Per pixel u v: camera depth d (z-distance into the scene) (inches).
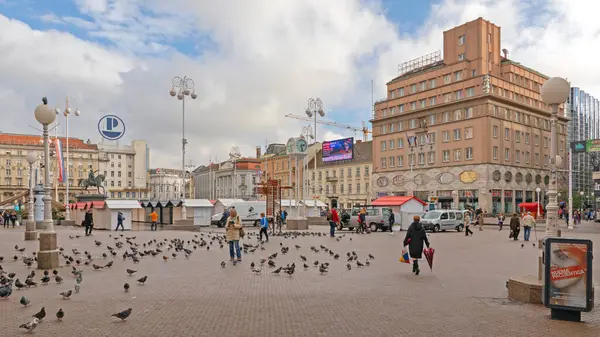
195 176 7096.5
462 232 1514.5
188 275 531.8
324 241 1047.6
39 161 3174.2
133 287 454.9
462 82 2805.1
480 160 2659.9
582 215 2960.1
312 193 4133.9
